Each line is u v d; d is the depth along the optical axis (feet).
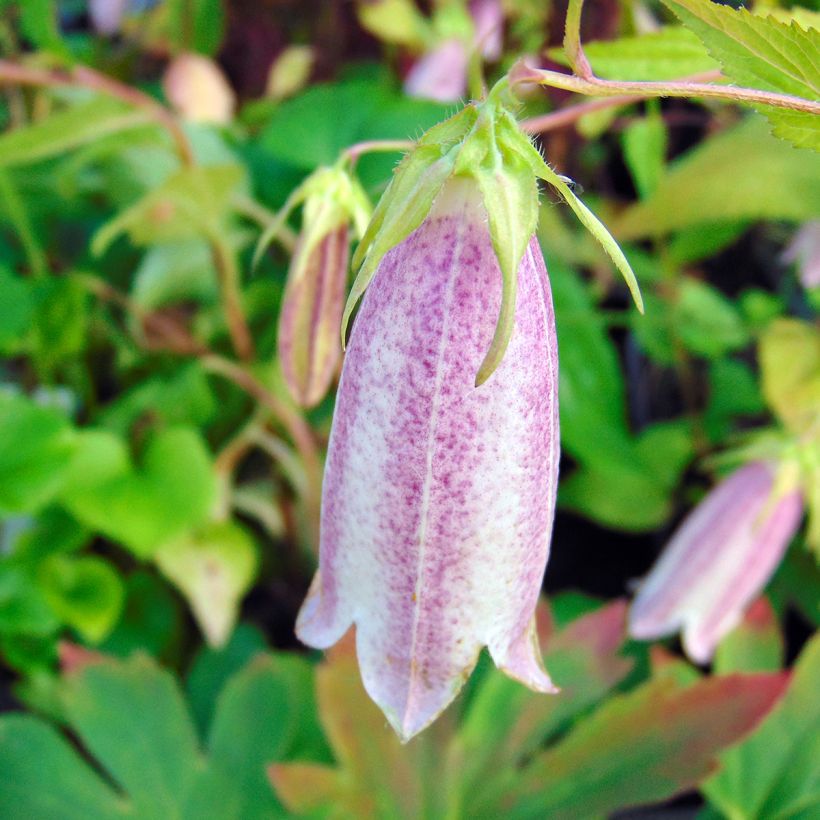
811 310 1.13
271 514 0.96
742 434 0.93
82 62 1.17
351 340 0.36
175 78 1.05
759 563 0.72
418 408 0.34
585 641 0.67
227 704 0.74
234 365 0.90
